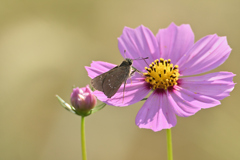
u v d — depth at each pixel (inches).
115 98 18.5
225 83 18.2
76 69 28.0
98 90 18.1
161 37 19.2
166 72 18.8
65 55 28.6
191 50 19.0
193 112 17.9
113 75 18.1
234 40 27.6
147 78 18.9
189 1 30.3
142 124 17.9
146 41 19.3
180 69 18.9
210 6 29.6
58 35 29.7
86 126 25.5
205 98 18.1
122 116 25.6
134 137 25.2
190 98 18.3
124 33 19.3
